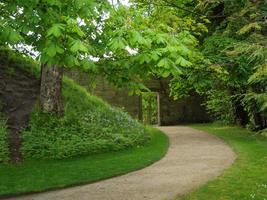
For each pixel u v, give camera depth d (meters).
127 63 6.12
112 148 16.72
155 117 48.75
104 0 5.59
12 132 16.22
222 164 13.38
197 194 9.25
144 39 5.30
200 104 35.94
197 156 15.39
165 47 5.57
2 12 5.19
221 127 28.80
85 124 17.91
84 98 21.78
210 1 12.55
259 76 7.96
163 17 9.83
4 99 18.45
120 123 20.17
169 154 16.17
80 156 15.52
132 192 9.86
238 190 9.50
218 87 23.75
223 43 18.27
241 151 16.03
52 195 9.88
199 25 12.67
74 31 4.88
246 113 28.45
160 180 11.16
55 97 17.88
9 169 12.92
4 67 20.88
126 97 34.44
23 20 5.09
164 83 35.25
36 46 5.34
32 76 21.36
